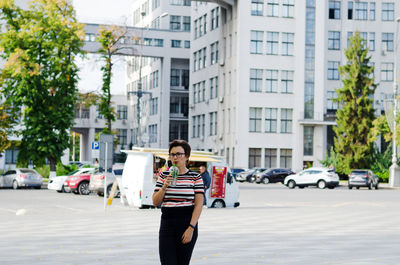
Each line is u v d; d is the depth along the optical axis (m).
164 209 6.77
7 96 49.50
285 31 76.00
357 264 10.99
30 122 49.19
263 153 74.88
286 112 75.69
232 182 26.33
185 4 108.25
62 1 49.34
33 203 29.38
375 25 83.81
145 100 110.56
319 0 76.56
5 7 49.09
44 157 50.03
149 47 102.31
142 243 13.71
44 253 12.03
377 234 16.31
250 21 75.19
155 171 25.08
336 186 56.09
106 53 53.50
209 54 85.75
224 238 14.90
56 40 48.91
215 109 82.88
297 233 16.28
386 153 67.50
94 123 111.44
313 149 76.00
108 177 34.03
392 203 32.44
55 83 48.88
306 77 76.19
